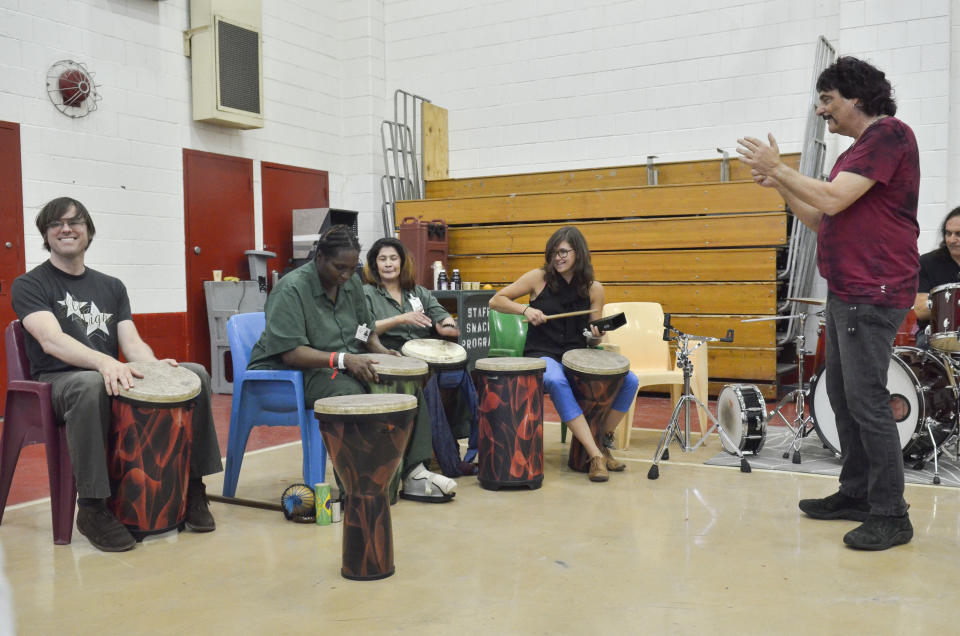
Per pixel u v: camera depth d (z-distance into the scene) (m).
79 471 2.62
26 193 5.45
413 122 8.14
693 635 1.96
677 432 4.29
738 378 6.10
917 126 5.88
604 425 3.86
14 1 5.35
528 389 3.44
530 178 7.39
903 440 3.60
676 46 7.02
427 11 8.15
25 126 5.44
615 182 7.04
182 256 6.63
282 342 3.08
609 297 6.54
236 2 6.75
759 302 5.99
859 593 2.23
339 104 8.32
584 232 6.65
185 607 2.19
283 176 7.61
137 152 6.24
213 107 6.58
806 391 4.65
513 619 2.07
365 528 2.37
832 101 2.73
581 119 7.48
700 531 2.83
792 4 6.54
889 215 2.62
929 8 5.80
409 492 3.33
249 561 2.57
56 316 2.87
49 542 2.79
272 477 3.80
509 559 2.55
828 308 2.80
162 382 2.80
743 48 6.75
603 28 7.33
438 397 3.71
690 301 6.24
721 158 6.57
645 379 4.34
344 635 1.99
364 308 3.50
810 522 2.94
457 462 3.74
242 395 3.29
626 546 2.67
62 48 5.67
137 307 6.27
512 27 7.76
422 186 8.01
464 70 8.02
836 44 6.39
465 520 3.01
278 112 7.55
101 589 2.33
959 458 3.89
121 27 6.09
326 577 2.41
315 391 3.13
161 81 6.43
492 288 7.05
